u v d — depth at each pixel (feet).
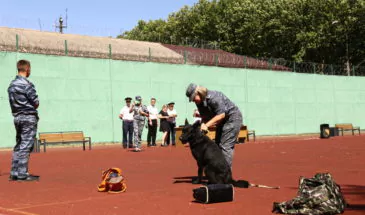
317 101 116.67
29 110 30.73
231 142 27.07
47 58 76.54
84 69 80.59
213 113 26.86
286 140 86.33
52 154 57.93
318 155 49.93
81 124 79.82
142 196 23.59
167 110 73.72
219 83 98.84
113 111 83.87
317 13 154.10
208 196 20.95
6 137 71.77
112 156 52.65
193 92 26.63
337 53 163.63
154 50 98.73
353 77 124.67
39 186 28.04
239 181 25.91
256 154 52.65
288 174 32.78
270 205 20.53
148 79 88.43
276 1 164.25
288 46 167.12
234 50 182.70
